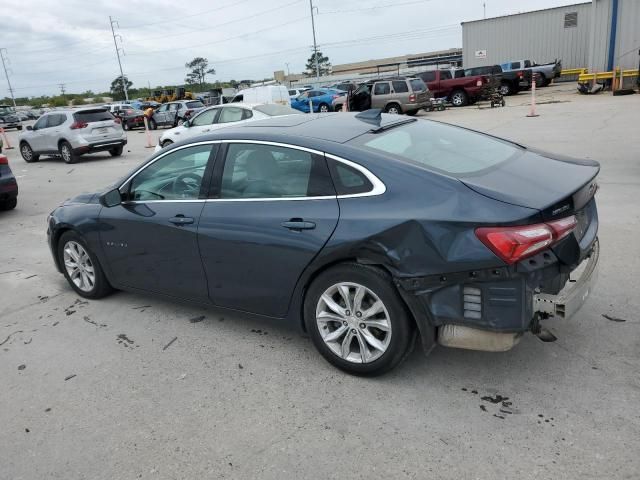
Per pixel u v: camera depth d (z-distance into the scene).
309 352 3.78
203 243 3.83
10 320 4.76
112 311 4.75
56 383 3.64
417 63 54.69
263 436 2.91
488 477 2.48
